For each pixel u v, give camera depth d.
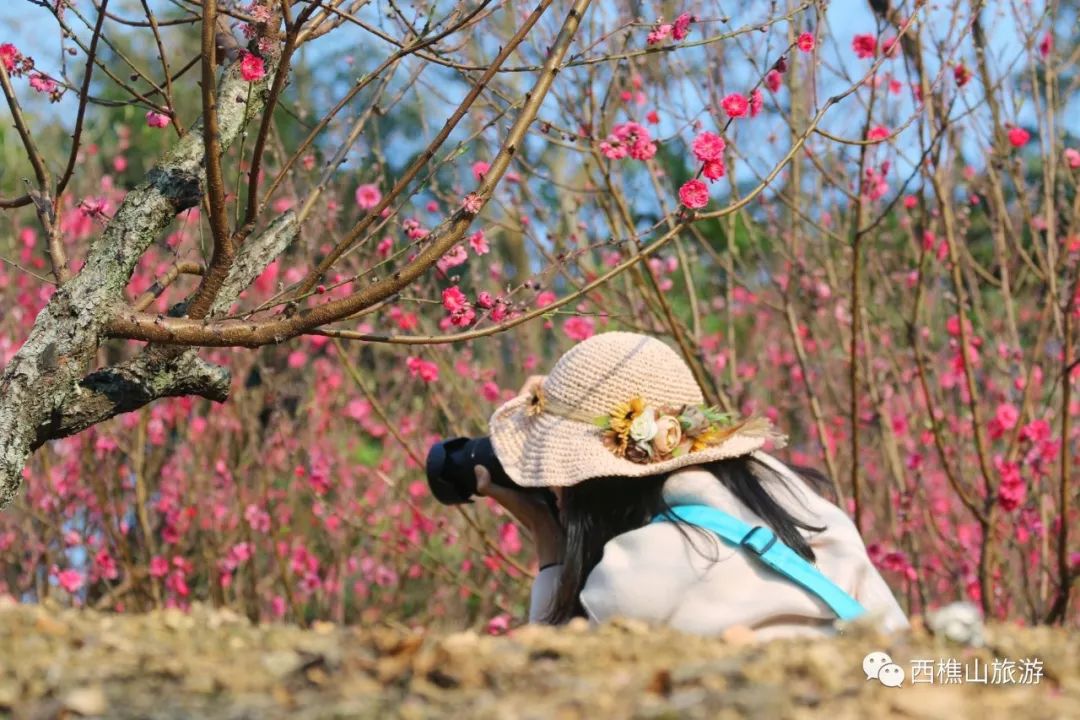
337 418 8.98
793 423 9.88
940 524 8.11
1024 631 3.32
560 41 3.85
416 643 2.74
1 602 3.11
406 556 8.34
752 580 3.33
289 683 2.59
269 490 7.79
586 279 6.43
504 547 8.09
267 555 8.88
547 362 8.45
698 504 3.47
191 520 8.15
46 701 2.46
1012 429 6.33
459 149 3.94
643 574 3.32
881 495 8.33
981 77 5.94
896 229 9.30
